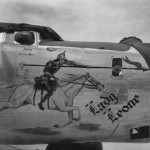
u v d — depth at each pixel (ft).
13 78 17.11
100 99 17.35
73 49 17.76
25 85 17.11
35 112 17.12
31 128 17.30
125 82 17.51
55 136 17.56
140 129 17.74
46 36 18.79
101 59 17.62
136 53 17.98
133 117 17.53
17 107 17.08
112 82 17.43
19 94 17.08
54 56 17.43
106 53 17.79
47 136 17.53
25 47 17.49
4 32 17.75
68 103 17.19
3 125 17.22
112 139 17.97
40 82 17.15
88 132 17.51
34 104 17.08
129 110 17.49
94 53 17.75
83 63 17.46
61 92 17.19
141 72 17.65
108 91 17.38
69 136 17.62
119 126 17.53
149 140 18.20
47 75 17.20
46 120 17.22
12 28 17.84
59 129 17.37
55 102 17.15
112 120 17.43
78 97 17.25
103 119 17.39
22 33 17.53
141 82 17.57
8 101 17.08
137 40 20.45
